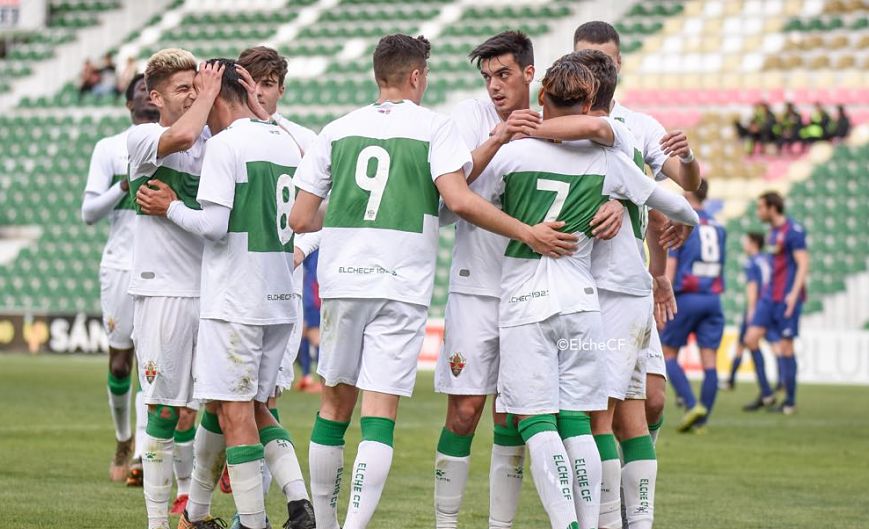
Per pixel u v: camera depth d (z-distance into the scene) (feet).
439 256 274.36
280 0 380.99
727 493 87.15
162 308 64.18
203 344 61.52
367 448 58.13
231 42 366.43
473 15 355.97
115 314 85.92
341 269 59.06
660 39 332.80
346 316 59.21
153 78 66.90
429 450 108.47
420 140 59.47
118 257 85.81
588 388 59.21
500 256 61.41
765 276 159.94
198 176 64.75
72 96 350.23
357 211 59.16
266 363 63.46
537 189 59.26
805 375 219.41
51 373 200.64
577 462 58.75
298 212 60.75
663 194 60.23
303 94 334.24
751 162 289.53
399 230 58.95
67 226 306.76
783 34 326.65
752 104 310.24
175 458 73.56
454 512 62.90
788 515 77.46
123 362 86.74
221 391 60.95
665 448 115.34
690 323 128.77
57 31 378.12
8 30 374.43
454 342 61.98
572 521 57.41
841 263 264.72
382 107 60.44
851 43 319.68
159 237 64.23
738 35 328.90
